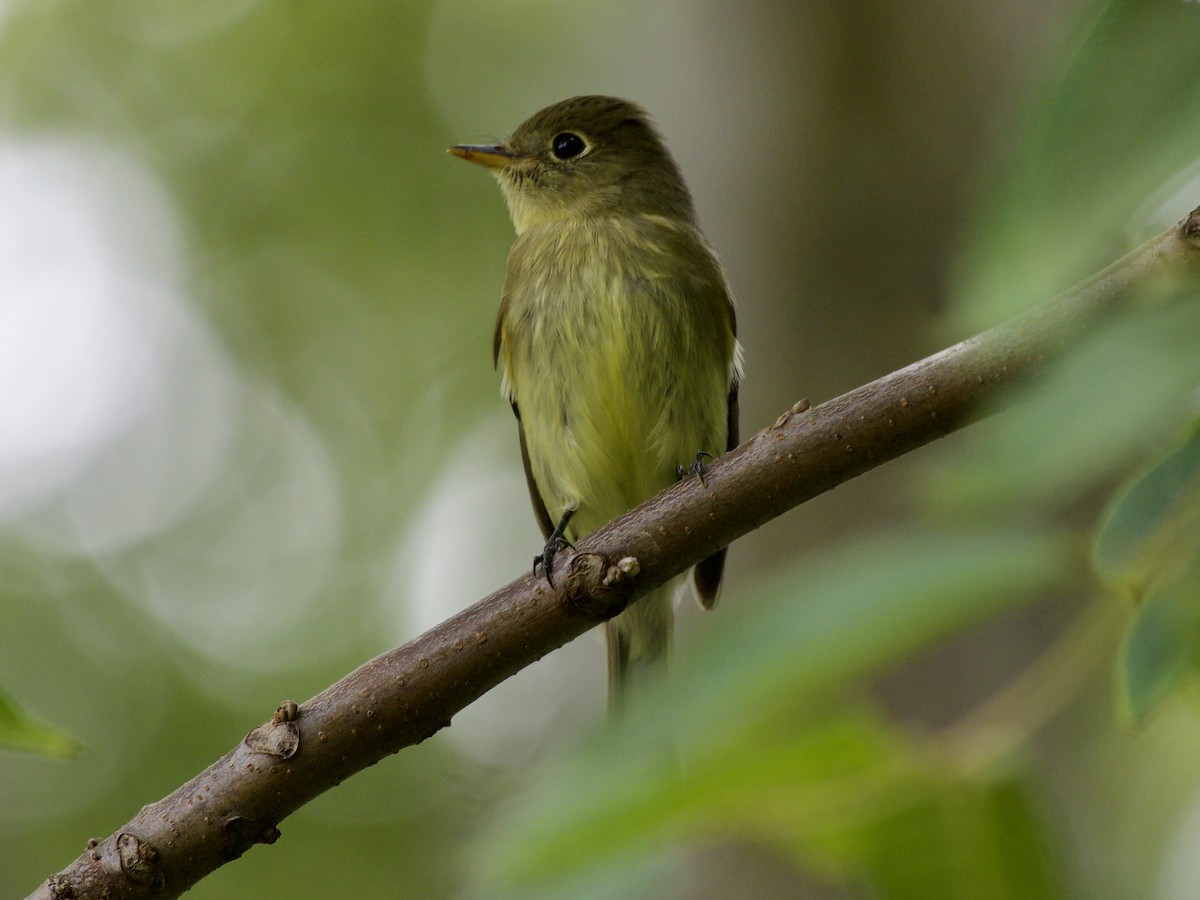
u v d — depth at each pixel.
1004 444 1.87
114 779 16.08
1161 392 1.76
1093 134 1.77
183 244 18.58
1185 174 1.71
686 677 2.40
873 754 2.98
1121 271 2.75
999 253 1.79
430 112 18.38
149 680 17.02
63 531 18.19
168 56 18.23
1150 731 10.00
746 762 2.85
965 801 2.98
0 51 18.14
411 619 17.94
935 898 3.05
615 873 2.71
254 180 18.38
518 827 2.61
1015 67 10.55
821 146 10.70
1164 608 2.38
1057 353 2.64
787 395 10.47
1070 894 2.98
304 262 18.59
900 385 4.99
